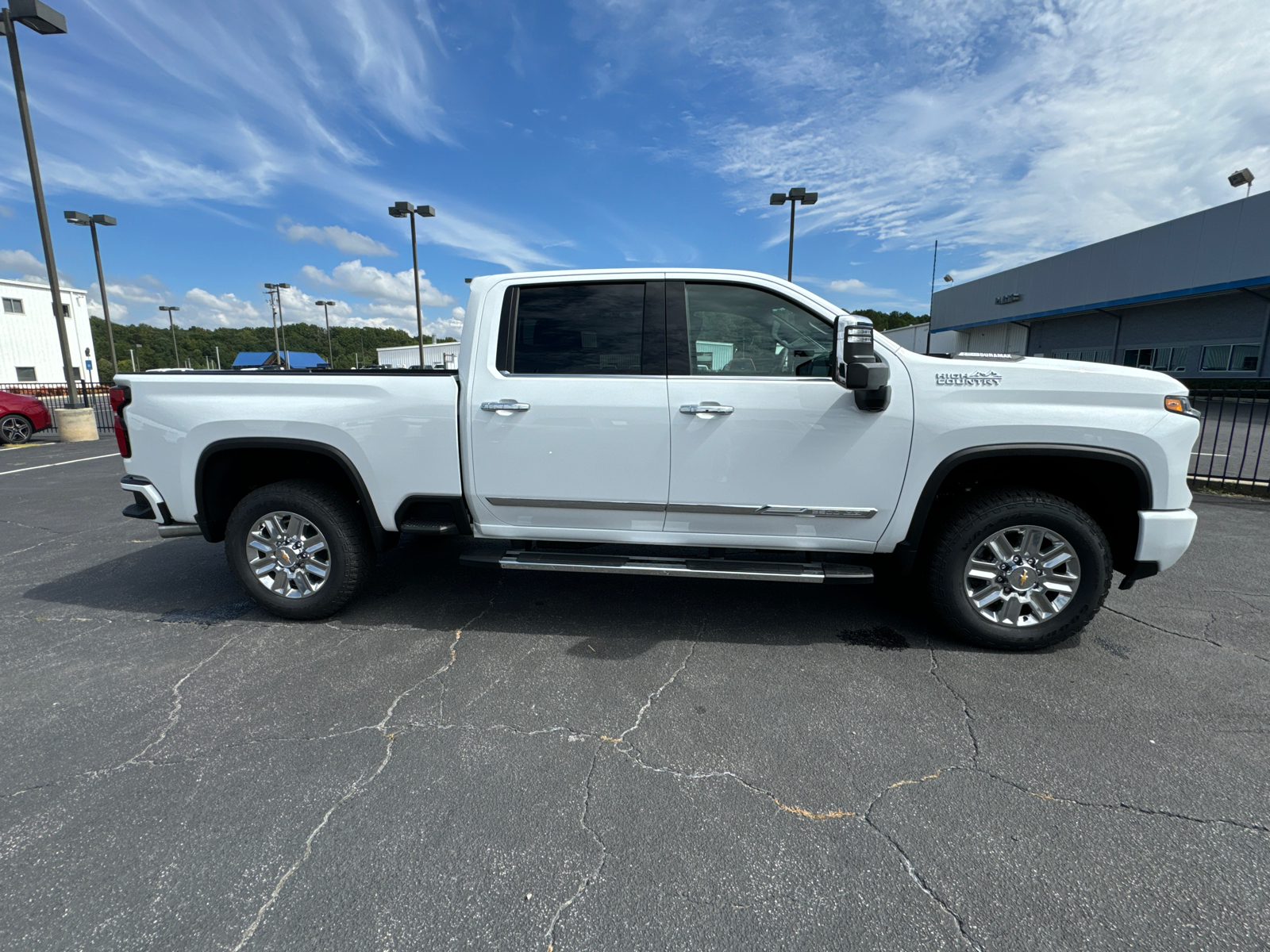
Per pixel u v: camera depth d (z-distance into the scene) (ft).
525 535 11.35
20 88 41.14
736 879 5.99
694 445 10.42
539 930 5.46
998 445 9.96
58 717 8.72
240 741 8.17
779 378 10.36
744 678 9.85
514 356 10.97
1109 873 6.06
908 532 10.49
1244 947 5.30
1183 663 10.29
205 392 11.47
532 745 8.11
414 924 5.50
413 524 11.48
